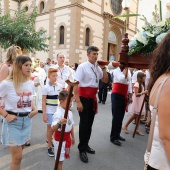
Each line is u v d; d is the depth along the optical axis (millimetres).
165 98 1109
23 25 9477
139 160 3486
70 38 15758
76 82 2283
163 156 1233
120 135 4742
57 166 2445
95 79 3338
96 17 17359
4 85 2240
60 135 2414
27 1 20531
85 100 3326
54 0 16812
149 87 1393
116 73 4043
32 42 9812
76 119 5781
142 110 4762
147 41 2377
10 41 9312
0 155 3398
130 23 17281
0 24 8969
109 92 12859
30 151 3592
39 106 6312
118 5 19734
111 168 3164
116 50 20562
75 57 15594
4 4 20766
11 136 2246
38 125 5051
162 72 1306
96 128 5125
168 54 1279
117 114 4105
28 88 2375
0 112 2230
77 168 3104
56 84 3635
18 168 2354
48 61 10203
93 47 3256
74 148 3834
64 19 16109
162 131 1077
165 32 2289
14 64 2303
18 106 2281
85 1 16047
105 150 3828
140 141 4398
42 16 18094
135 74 6051
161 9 2473
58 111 2688
